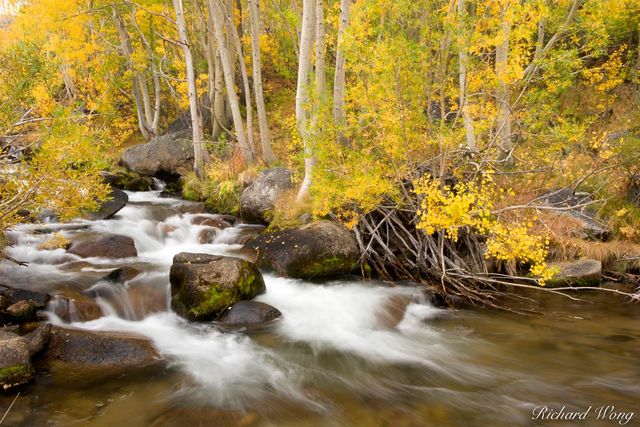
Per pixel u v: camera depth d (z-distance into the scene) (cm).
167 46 2067
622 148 922
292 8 1705
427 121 803
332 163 841
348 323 693
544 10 649
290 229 892
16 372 480
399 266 852
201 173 1408
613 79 1331
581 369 563
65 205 634
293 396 503
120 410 458
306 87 848
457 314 739
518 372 561
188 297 669
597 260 837
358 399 500
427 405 489
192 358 572
